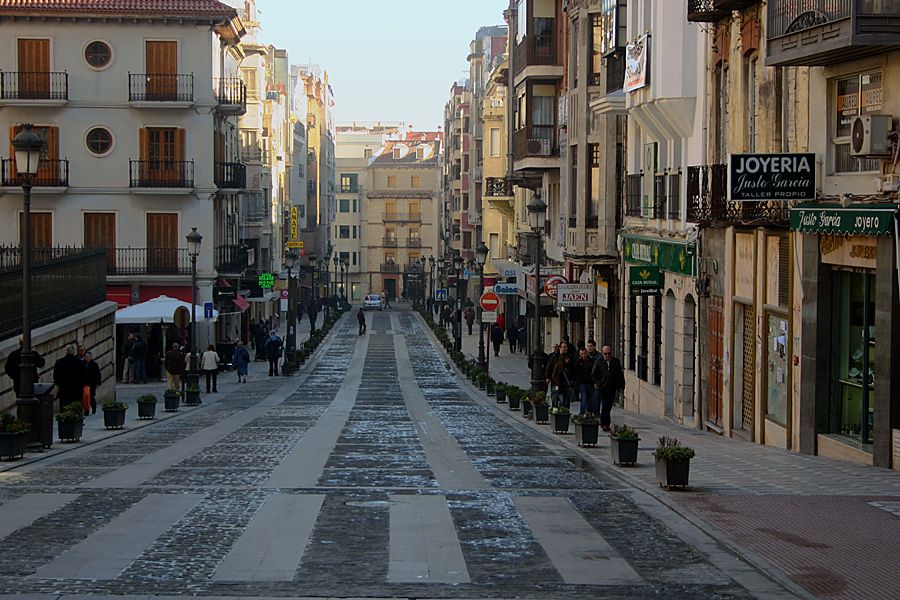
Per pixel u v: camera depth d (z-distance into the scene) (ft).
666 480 54.49
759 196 71.31
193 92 188.44
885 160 62.44
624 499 52.54
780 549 41.68
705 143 97.35
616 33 124.26
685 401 103.50
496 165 297.94
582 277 151.43
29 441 71.26
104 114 188.03
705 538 43.86
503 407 121.70
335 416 108.88
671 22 100.22
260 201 279.28
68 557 40.09
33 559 39.78
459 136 408.05
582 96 143.43
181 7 186.50
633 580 37.58
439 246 542.57
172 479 58.23
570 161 150.10
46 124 188.03
